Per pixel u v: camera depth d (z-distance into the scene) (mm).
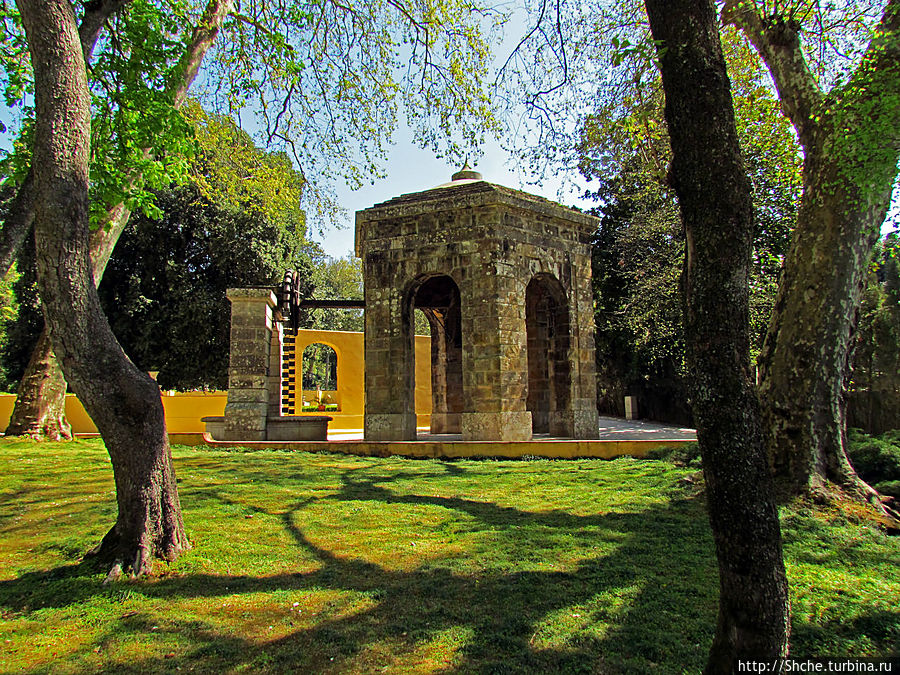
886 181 6496
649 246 21516
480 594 4879
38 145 5215
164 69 8078
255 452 13273
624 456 11602
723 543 3057
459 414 19453
